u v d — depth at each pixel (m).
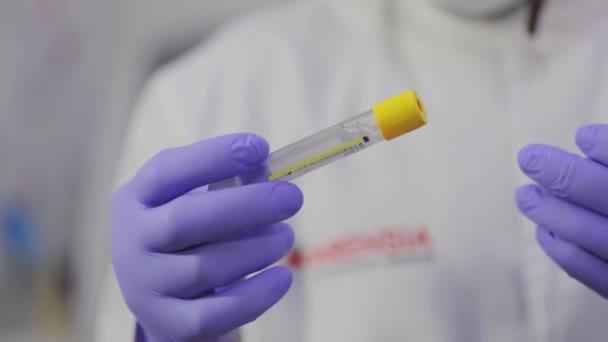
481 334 0.58
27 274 1.22
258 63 0.66
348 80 0.64
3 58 1.21
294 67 0.65
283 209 0.46
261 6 1.14
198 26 1.18
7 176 1.21
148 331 0.51
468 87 0.62
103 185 1.22
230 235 0.48
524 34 0.62
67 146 1.24
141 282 0.48
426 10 0.64
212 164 0.46
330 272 0.59
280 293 0.48
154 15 1.20
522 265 0.58
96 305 1.20
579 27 0.62
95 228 1.22
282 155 0.47
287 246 0.49
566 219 0.48
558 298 0.57
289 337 0.59
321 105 0.63
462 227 0.58
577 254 0.49
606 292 0.49
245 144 0.46
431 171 0.60
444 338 0.57
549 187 0.48
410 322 0.57
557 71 0.61
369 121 0.45
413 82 0.63
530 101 0.60
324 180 0.60
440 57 0.63
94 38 1.23
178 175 0.46
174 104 0.64
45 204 1.23
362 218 0.59
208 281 0.47
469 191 0.59
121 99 1.20
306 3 0.71
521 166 0.48
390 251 0.59
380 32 0.65
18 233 1.21
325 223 0.60
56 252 1.24
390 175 0.60
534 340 0.57
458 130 0.60
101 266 1.20
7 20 1.21
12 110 1.22
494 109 0.60
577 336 0.57
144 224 0.47
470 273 0.58
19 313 1.21
